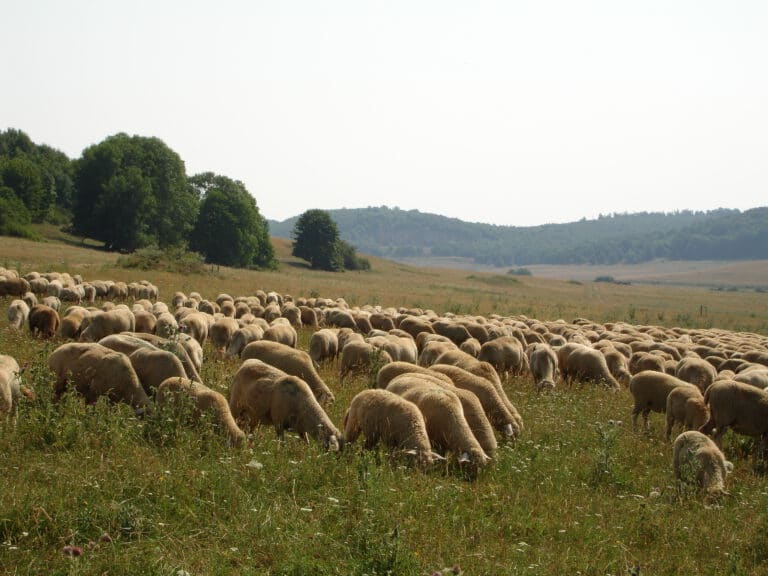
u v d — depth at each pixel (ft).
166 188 359.66
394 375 50.29
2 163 407.23
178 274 194.18
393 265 554.87
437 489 35.01
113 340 50.83
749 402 50.03
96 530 28.19
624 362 81.51
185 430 38.93
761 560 33.22
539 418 55.77
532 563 30.17
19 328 80.28
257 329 75.46
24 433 37.52
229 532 29.25
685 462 42.98
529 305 245.45
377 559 27.09
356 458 37.83
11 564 25.49
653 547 33.81
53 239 350.84
